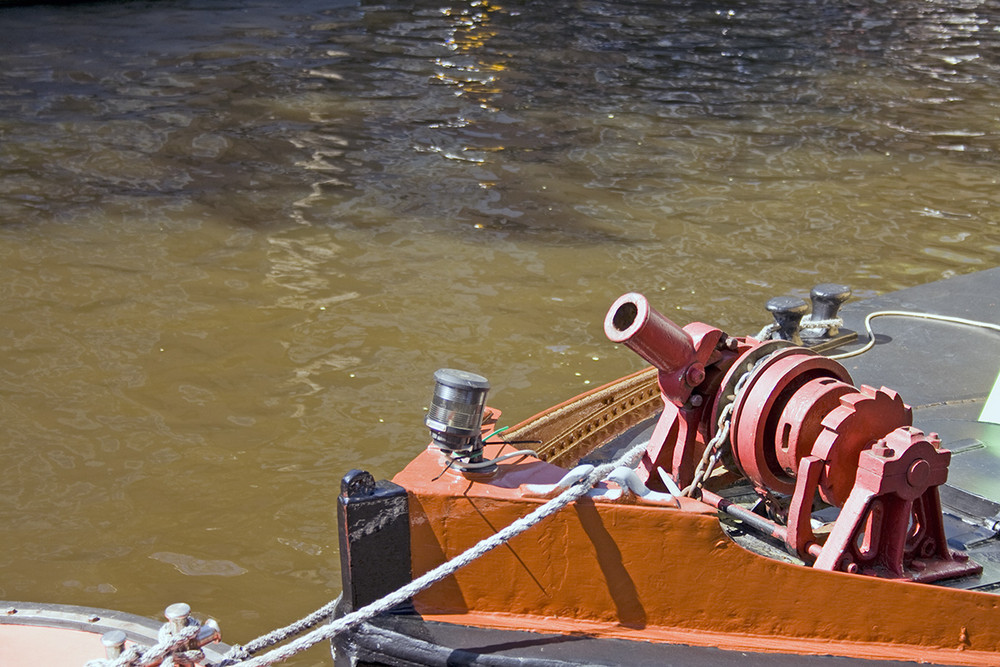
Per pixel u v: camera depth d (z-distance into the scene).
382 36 25.89
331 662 5.82
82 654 5.00
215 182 14.40
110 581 6.31
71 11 28.38
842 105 20.27
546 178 15.00
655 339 4.56
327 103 19.17
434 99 19.73
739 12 31.30
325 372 8.98
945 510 5.38
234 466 7.53
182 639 4.23
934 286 9.42
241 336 9.65
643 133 17.75
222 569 6.47
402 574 4.15
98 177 14.51
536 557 4.14
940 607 4.41
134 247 11.88
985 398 7.18
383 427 8.11
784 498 5.21
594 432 6.08
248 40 25.00
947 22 30.66
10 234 12.17
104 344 9.43
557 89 20.89
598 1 32.06
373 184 14.51
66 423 8.05
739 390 4.61
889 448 4.35
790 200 14.33
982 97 21.27
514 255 11.88
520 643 4.04
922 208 14.12
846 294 8.12
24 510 6.96
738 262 11.89
